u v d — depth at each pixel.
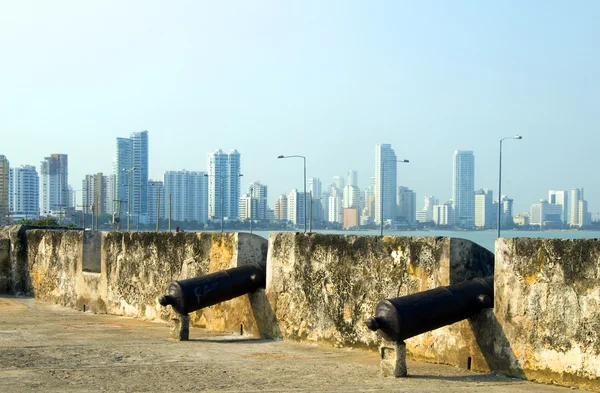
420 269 8.68
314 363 8.54
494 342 7.86
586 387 7.05
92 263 14.73
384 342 7.80
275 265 10.54
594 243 7.05
